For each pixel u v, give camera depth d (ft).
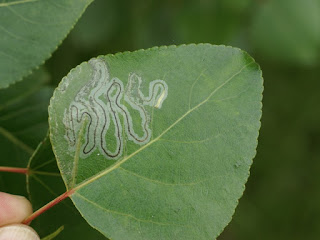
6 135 0.79
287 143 1.25
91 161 0.63
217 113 0.63
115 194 0.62
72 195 0.63
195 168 0.62
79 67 0.63
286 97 1.20
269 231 1.28
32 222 0.72
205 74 0.63
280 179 1.29
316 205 1.26
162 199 0.62
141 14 0.94
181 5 0.92
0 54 0.66
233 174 0.62
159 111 0.63
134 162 0.63
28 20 0.66
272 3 0.94
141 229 0.62
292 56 0.95
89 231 0.72
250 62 0.63
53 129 0.63
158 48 0.63
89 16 0.93
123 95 0.63
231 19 0.91
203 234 0.62
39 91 0.81
